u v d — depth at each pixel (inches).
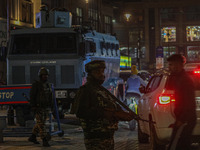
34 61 668.1
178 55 238.8
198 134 299.4
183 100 225.8
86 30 656.4
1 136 435.2
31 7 1581.0
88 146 189.3
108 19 2871.6
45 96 399.9
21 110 561.0
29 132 468.4
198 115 299.4
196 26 3912.4
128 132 506.3
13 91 518.3
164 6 3912.4
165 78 315.9
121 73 1104.2
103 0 2974.9
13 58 675.4
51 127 471.8
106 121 187.6
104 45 735.1
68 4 2183.8
